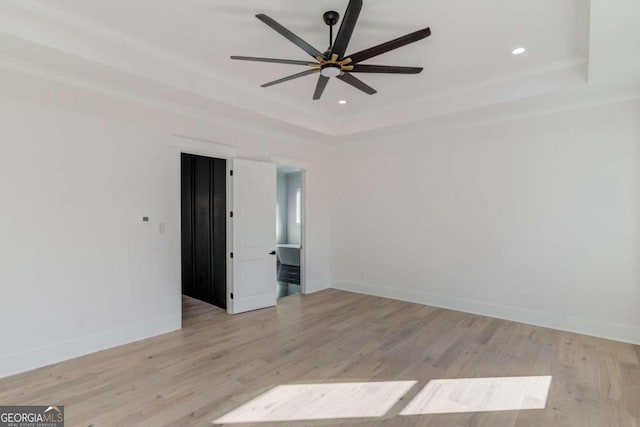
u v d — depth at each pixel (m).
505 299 4.26
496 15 2.50
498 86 3.71
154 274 3.68
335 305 4.91
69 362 3.00
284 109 4.44
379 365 2.98
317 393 2.52
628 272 3.48
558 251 3.89
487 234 4.39
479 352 3.25
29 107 2.84
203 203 5.16
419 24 2.62
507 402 2.41
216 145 4.25
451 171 4.69
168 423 2.16
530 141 4.05
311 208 5.72
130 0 2.36
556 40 2.86
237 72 3.56
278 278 7.25
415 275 5.06
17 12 2.36
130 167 3.47
